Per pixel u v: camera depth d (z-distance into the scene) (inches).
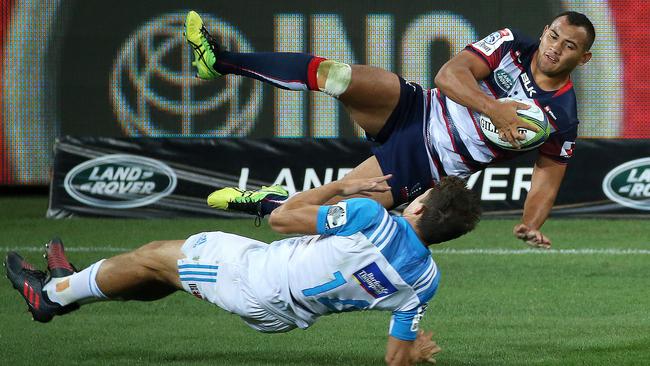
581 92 1766.7
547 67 842.2
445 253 1485.0
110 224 1715.1
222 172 1768.0
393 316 755.4
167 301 1181.7
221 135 1790.1
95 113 1796.3
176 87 1782.7
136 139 1772.9
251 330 1027.9
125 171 1775.3
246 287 763.4
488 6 1738.4
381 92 864.9
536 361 882.8
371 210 721.0
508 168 1754.4
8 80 1790.1
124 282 815.7
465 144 866.8
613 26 1747.0
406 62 1744.6
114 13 1775.3
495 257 1453.0
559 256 1454.2
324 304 755.4
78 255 1437.0
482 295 1202.0
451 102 868.6
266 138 1764.3
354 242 721.6
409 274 729.0
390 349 757.3
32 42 1784.0
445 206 716.7
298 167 1763.0
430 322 1063.6
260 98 1780.3
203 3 1755.7
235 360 888.3
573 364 865.5
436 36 1739.7
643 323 1043.9
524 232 840.3
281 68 866.8
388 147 888.3
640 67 1754.4
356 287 736.3
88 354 904.3
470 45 856.9
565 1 1739.7
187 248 788.6
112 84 1787.6
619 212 1753.2
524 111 829.8
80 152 1779.0
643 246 1530.5
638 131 1766.7
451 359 896.3
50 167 1814.7
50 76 1791.3
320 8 1744.6
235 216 1777.8
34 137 1807.3
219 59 884.0
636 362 868.6
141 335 994.7
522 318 1079.6
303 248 750.5
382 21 1740.9
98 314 1104.8
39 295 858.1
